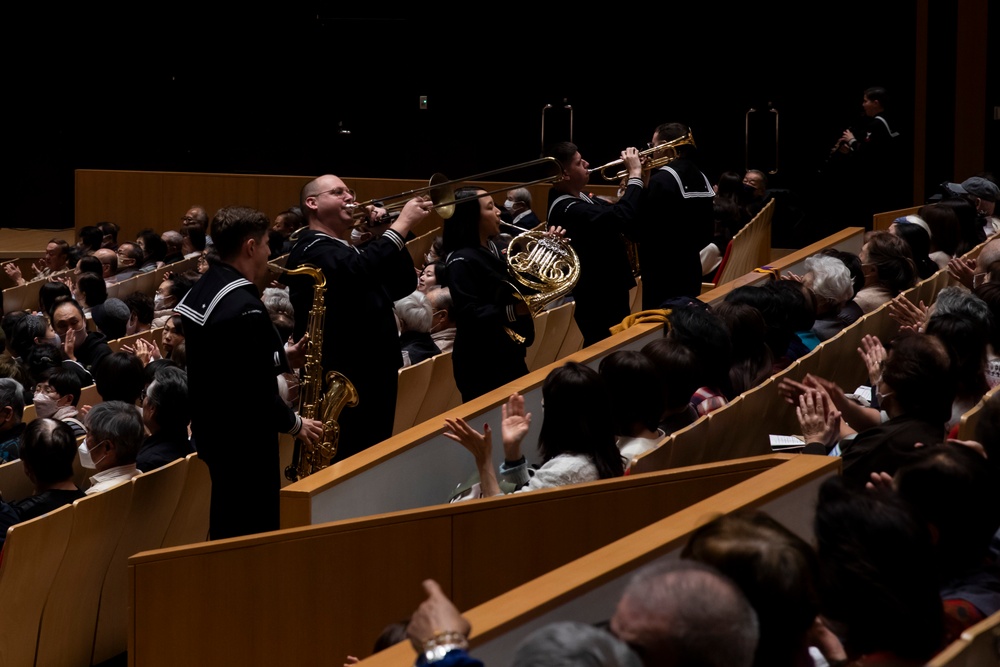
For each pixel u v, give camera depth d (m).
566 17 22.11
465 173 23.20
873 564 2.97
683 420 5.76
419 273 14.17
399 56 23.53
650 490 4.68
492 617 3.13
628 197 8.64
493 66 22.73
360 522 4.62
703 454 5.62
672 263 8.93
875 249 8.56
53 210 25.22
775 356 6.97
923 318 6.92
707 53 21.31
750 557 2.71
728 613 2.33
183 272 17.09
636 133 21.98
